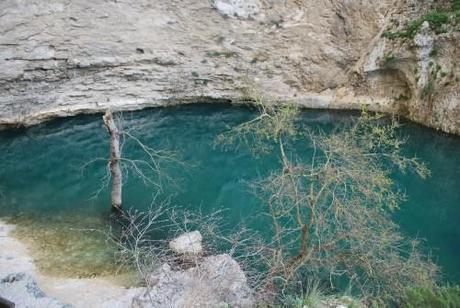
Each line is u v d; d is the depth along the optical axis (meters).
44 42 16.36
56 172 14.46
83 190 13.19
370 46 18.31
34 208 12.09
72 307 8.02
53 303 7.97
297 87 19.59
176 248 9.66
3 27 15.41
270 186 10.25
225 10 18.11
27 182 13.76
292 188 9.21
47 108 17.30
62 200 12.55
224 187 13.78
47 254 9.99
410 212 12.72
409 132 16.94
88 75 17.70
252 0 18.09
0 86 16.03
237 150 16.06
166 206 12.38
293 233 10.36
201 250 9.64
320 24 18.55
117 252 9.57
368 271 8.62
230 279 8.34
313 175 8.62
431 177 14.30
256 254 9.28
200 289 7.92
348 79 19.14
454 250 11.20
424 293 7.86
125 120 18.31
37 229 11.00
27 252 10.03
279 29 18.67
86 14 16.78
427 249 11.16
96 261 9.81
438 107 16.59
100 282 9.12
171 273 8.66
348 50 18.75
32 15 15.81
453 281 9.98
